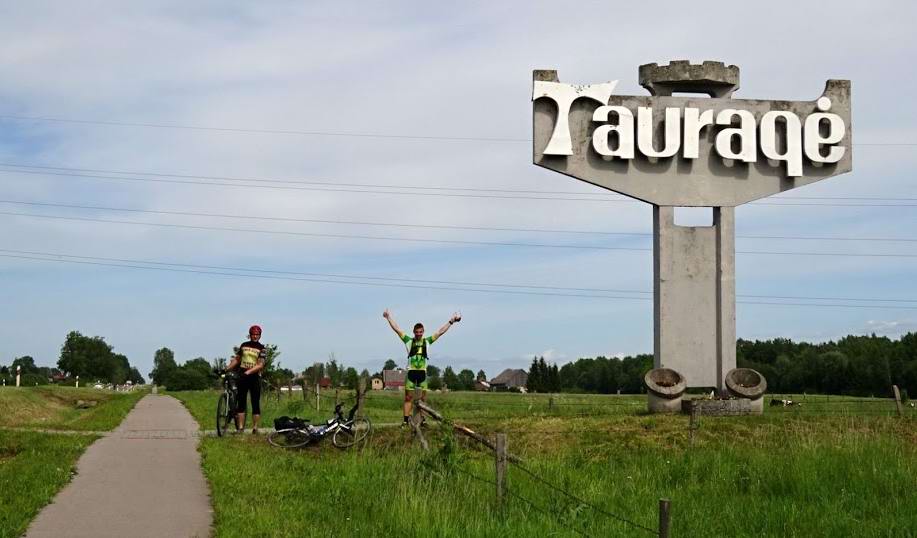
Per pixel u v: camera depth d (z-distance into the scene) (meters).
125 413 28.25
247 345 18.41
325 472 13.51
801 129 23.41
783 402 25.98
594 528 11.48
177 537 9.66
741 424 19.58
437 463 13.64
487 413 23.81
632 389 111.94
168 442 17.08
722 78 23.05
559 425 19.44
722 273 22.84
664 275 22.78
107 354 151.50
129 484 12.45
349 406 27.78
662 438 18.39
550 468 14.88
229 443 16.75
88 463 14.17
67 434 18.25
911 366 67.12
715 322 22.86
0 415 30.78
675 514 12.68
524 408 28.09
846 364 70.25
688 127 22.83
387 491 12.30
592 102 22.80
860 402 27.47
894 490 14.08
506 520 11.34
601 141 22.56
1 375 104.62
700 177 23.03
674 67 22.95
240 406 18.34
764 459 15.54
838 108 23.58
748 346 83.62
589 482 14.35
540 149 22.58
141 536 9.66
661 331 22.67
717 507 13.28
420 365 18.47
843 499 13.49
